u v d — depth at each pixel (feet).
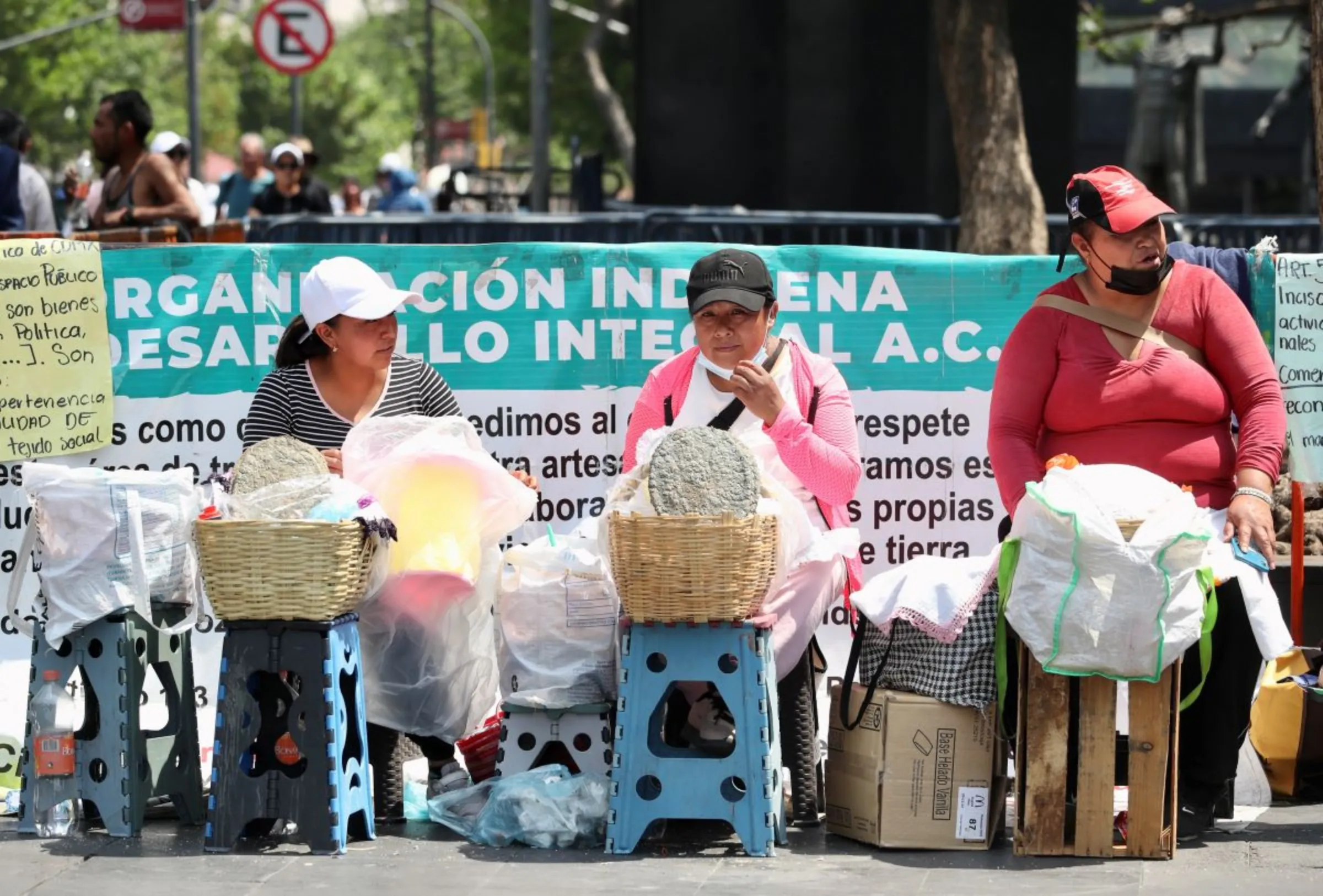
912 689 50.98
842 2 125.29
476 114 387.14
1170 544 47.32
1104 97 254.68
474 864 49.26
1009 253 96.48
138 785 52.21
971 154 97.55
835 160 126.31
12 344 61.93
